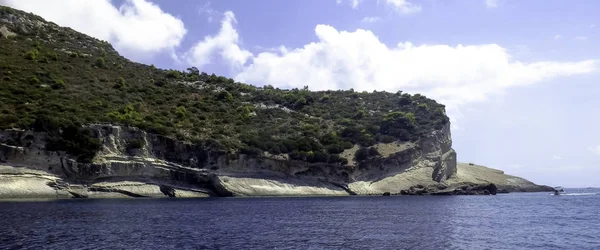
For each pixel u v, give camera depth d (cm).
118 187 8562
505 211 6544
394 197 10025
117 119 9362
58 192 7956
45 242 3428
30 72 10744
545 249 3503
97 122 8975
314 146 11056
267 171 10244
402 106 14650
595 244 3731
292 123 12700
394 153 11469
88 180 8388
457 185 12006
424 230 4372
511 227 4684
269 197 9569
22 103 8962
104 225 4406
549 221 5259
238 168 9944
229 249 3322
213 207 6625
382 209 6631
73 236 3725
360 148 11525
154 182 9006
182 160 9525
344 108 14475
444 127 12925
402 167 11556
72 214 5269
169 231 4116
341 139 11831
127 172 8744
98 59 13175
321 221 5031
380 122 12838
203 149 9688
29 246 3266
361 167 11100
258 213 5828
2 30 12706
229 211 6031
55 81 10619
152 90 12544
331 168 10788
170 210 6019
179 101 12350
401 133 12188
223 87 14888
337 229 4394
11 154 7762
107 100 10675
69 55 13000
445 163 12562
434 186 11375
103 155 8606
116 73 13050
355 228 4475
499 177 15650
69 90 10556
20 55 11656
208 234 3981
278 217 5381
